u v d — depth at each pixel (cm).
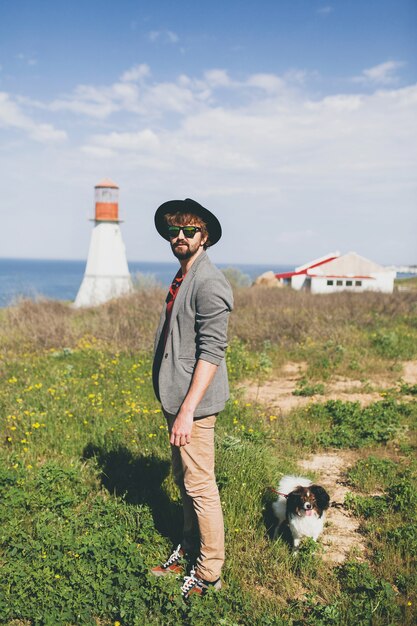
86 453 561
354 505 475
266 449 557
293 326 1369
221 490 454
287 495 407
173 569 364
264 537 421
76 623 321
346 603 342
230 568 371
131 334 1277
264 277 3591
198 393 314
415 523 433
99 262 2953
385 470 548
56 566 355
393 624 316
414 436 654
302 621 328
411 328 1489
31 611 321
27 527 406
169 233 330
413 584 360
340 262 3872
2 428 616
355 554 404
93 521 413
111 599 337
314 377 989
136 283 2680
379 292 2359
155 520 426
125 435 602
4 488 455
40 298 1778
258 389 909
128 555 369
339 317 1539
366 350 1173
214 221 333
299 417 724
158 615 325
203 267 326
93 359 1065
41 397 736
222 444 535
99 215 2950
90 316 1588
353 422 698
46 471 488
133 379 898
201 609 323
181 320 328
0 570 350
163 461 529
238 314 1560
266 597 351
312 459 602
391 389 898
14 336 1295
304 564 383
